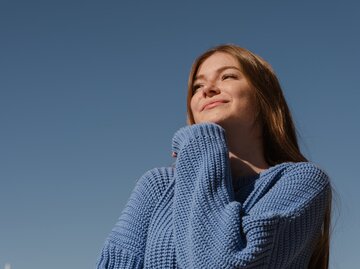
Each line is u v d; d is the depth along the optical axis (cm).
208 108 306
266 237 251
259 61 320
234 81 309
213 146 280
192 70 324
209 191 266
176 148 292
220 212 260
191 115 323
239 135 304
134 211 282
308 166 288
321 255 302
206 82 316
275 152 317
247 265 246
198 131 285
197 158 278
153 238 269
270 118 314
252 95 312
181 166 278
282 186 277
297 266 280
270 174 284
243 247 250
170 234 267
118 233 278
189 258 252
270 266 257
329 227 299
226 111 302
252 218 252
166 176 293
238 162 300
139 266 269
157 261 264
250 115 308
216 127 288
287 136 316
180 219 264
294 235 266
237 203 261
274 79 322
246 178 289
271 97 316
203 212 259
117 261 271
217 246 248
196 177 273
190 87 323
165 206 280
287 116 325
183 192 271
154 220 276
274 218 254
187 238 257
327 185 290
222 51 320
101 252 277
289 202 271
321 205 284
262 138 317
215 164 273
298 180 280
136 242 273
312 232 281
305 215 272
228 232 250
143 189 289
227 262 245
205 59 324
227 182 271
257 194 277
